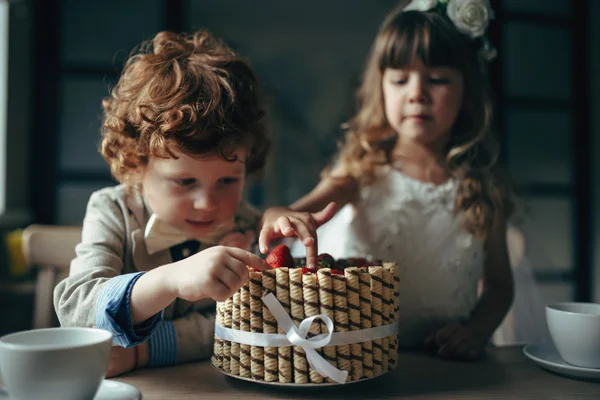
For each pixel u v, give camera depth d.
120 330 0.67
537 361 0.75
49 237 1.19
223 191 0.81
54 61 2.27
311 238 0.75
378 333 0.67
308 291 0.63
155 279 0.66
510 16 2.54
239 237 0.89
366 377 0.65
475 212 1.05
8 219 2.07
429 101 0.98
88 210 0.91
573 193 2.68
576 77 2.66
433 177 1.10
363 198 1.10
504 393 0.66
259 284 0.64
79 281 0.75
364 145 1.12
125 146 0.84
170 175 0.78
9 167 2.25
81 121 2.29
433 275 1.05
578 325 0.71
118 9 2.31
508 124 2.56
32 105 2.26
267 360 0.64
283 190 3.47
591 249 2.67
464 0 1.05
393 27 1.01
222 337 0.68
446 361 0.82
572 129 2.67
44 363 0.48
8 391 0.52
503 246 1.10
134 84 0.86
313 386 0.63
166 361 0.79
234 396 0.64
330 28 3.80
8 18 2.24
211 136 0.76
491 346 0.93
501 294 1.05
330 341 0.63
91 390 0.52
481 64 1.11
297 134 3.59
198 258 0.63
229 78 0.86
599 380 0.71
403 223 1.07
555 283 2.66
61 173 2.29
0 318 1.90
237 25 3.74
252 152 0.91
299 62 3.76
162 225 0.85
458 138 1.09
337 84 3.72
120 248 0.87
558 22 2.62
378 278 0.67
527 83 2.59
